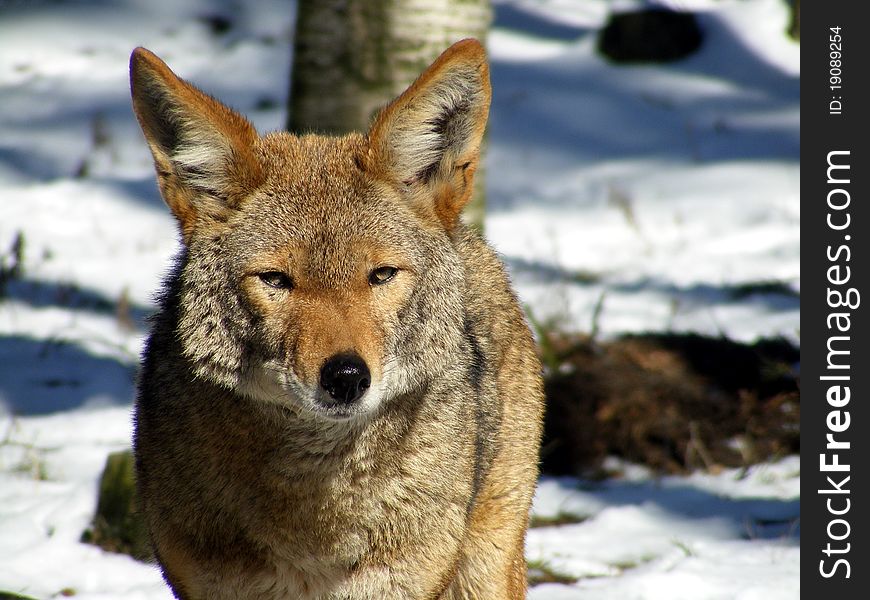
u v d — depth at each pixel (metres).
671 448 12.52
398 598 7.09
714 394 13.23
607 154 24.08
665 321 15.64
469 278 8.23
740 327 15.39
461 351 7.32
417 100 7.04
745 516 10.76
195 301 6.83
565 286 17.38
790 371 13.33
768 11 29.62
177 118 6.81
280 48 29.16
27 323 15.66
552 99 26.20
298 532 6.80
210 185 6.93
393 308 6.77
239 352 6.65
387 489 6.88
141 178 22.84
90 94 26.70
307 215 6.71
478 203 12.84
